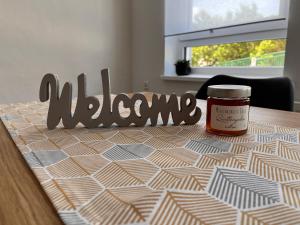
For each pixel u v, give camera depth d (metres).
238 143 0.51
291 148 0.44
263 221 0.23
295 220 0.23
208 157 0.43
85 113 0.62
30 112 0.85
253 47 1.72
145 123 0.65
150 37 2.23
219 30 1.87
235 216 0.24
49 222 0.25
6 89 1.78
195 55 2.12
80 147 0.49
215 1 1.85
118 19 2.29
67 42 2.01
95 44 2.17
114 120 0.64
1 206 0.28
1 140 0.55
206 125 0.61
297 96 1.37
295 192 0.28
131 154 0.45
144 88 2.36
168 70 2.18
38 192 0.32
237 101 0.55
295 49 1.36
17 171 0.38
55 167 0.39
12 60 1.78
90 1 2.09
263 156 0.39
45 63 1.92
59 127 0.64
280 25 1.54
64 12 1.96
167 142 0.52
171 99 0.65
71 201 0.29
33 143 0.52
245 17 1.69
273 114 0.83
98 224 0.24
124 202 0.28
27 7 1.80
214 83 1.19
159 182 0.34
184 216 0.24
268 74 1.64
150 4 2.19
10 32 1.75
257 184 0.30
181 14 2.11
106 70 0.62
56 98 0.62
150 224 0.23
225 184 0.30
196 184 0.30
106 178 0.35
